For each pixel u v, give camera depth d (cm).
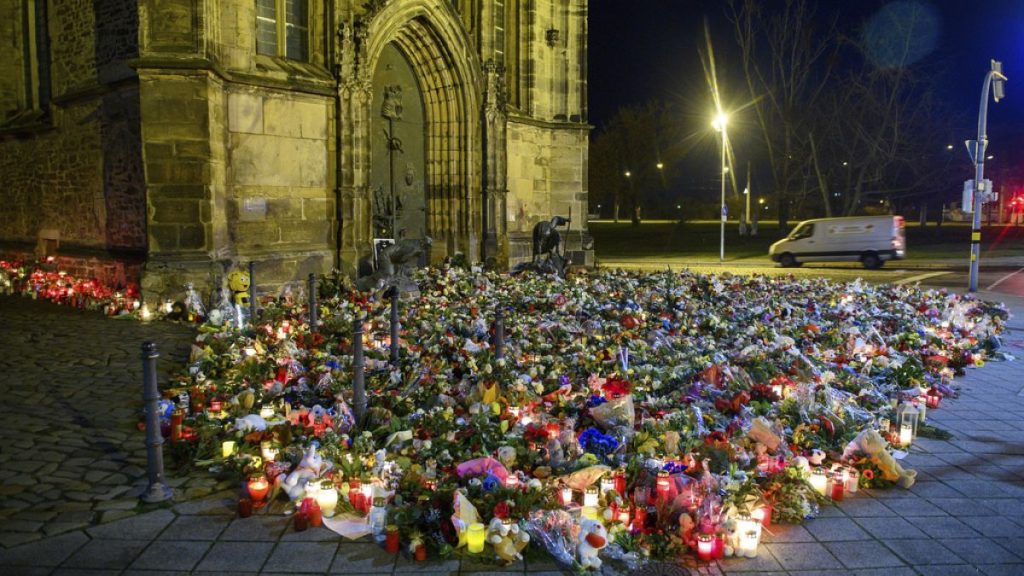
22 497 562
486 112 2105
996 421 821
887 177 5009
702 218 9744
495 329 994
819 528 546
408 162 2017
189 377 870
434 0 1894
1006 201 7344
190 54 1321
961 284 2341
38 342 1112
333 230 1683
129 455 658
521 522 501
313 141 1627
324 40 1667
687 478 545
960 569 485
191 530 521
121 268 1482
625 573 478
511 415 691
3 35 1866
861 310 1402
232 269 1402
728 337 1141
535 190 2445
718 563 492
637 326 1181
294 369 867
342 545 505
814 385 786
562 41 2502
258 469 588
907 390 866
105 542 499
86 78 1571
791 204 5822
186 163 1334
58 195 1692
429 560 487
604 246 4522
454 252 2069
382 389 796
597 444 633
